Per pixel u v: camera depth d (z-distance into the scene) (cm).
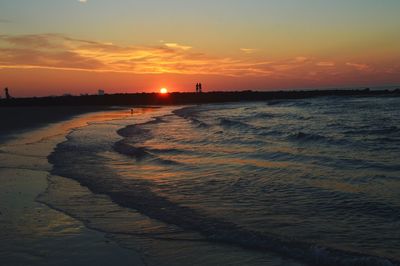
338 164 1244
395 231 666
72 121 3519
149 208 855
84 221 778
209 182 1073
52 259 601
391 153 1421
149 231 720
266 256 594
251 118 3278
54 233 711
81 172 1238
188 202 891
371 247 604
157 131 2425
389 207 788
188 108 5947
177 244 657
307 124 2589
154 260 596
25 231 722
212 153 1552
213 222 748
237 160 1386
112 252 627
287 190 955
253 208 826
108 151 1664
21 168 1304
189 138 2050
